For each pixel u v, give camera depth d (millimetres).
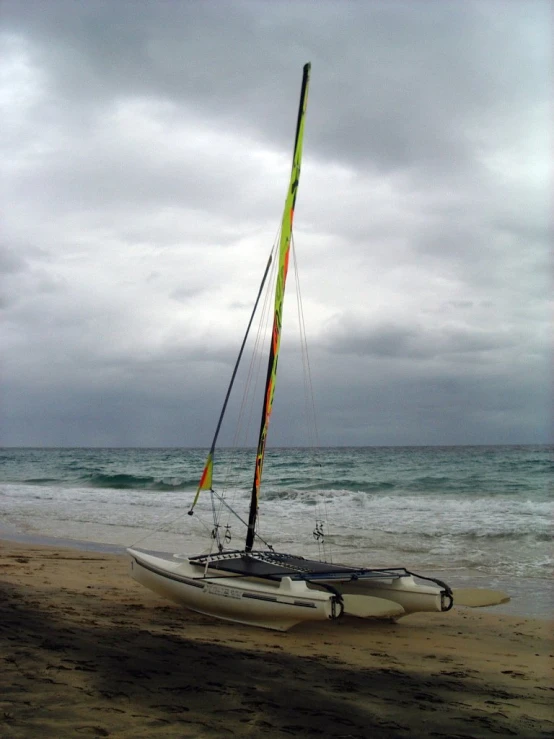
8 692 4352
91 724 3846
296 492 27500
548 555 13734
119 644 6043
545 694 5531
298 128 10195
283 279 9852
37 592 9422
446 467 44750
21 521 21094
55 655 5375
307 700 4703
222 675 5195
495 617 9141
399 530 17266
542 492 28703
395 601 7758
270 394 9602
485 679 6004
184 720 4031
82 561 13141
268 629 7680
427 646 7418
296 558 8836
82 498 28719
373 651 7000
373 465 50312
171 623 7734
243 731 3930
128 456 95500
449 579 11688
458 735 4230
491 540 15539
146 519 20969
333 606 6926
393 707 4750
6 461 77375
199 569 8422
